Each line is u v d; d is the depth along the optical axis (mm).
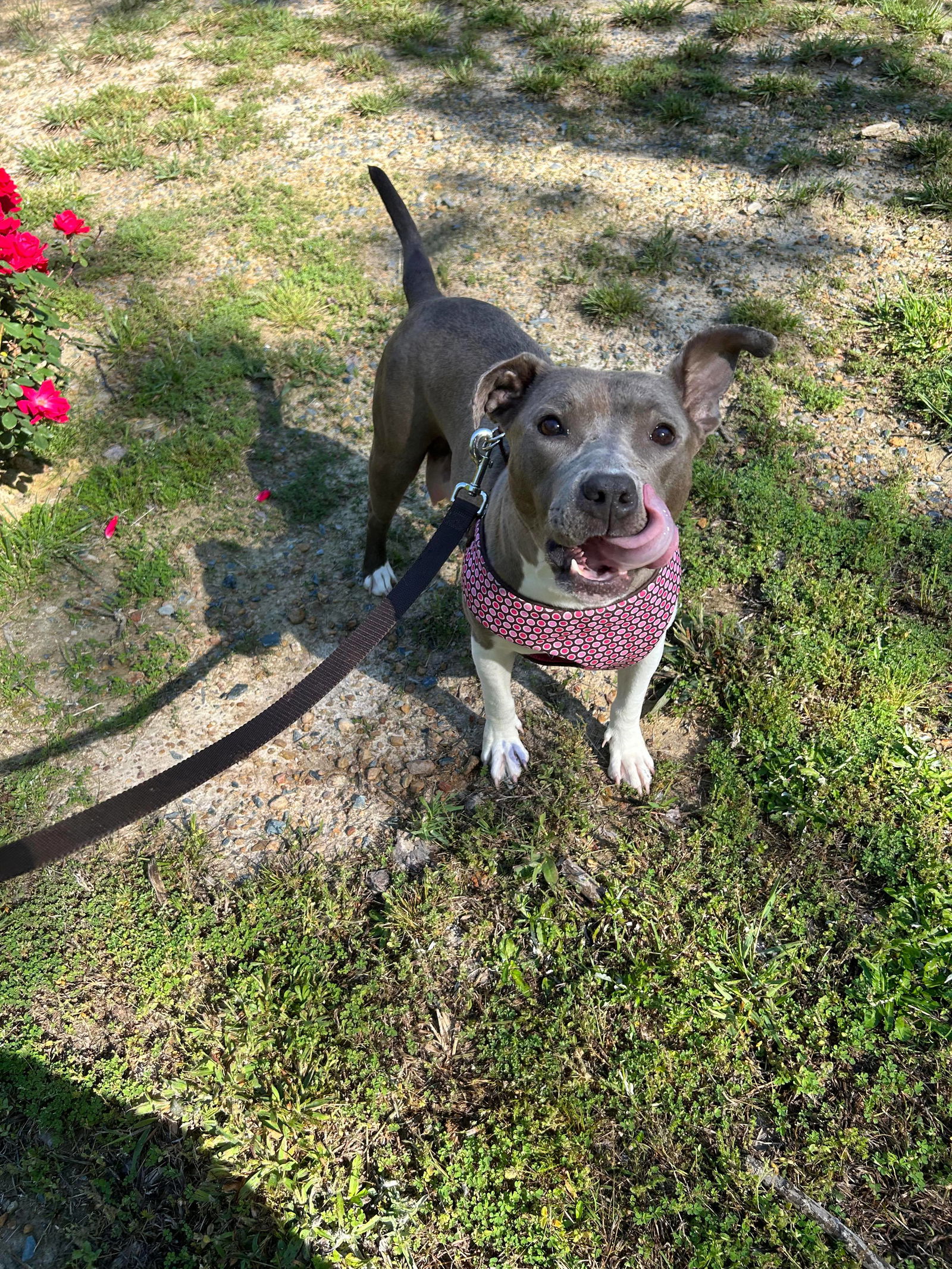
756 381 1343
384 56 2234
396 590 652
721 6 2260
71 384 1444
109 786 999
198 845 930
